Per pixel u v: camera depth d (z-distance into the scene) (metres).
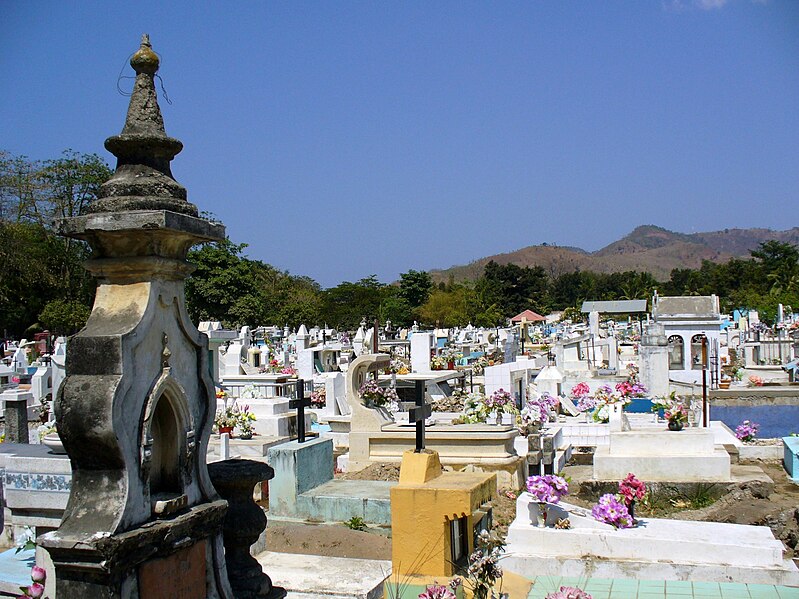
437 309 93.50
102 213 5.22
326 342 47.97
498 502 13.84
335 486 12.45
